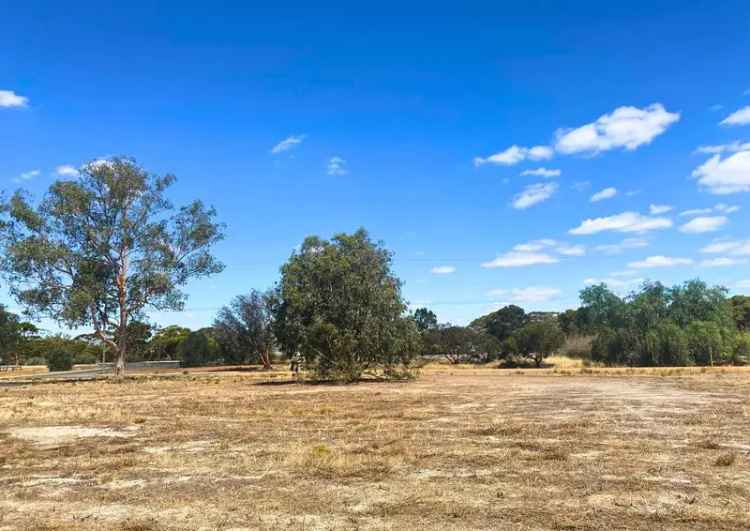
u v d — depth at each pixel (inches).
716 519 293.0
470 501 332.8
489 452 476.7
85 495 366.9
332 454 474.0
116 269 2078.0
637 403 847.7
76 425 721.0
